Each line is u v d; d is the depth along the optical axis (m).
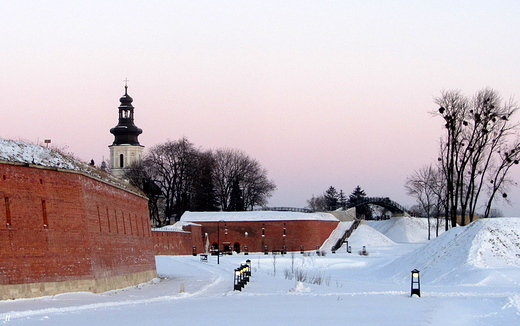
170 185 135.62
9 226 42.62
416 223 150.38
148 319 34.06
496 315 36.34
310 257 98.69
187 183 136.38
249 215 133.12
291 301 43.31
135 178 133.25
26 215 43.94
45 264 44.91
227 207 151.38
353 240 131.50
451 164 78.81
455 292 49.28
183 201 138.38
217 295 49.25
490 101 77.25
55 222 46.25
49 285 44.97
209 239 131.88
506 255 62.84
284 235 130.38
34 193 44.75
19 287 42.69
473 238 65.44
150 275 66.44
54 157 49.91
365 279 70.56
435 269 64.12
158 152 135.75
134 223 63.81
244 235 131.25
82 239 48.56
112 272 54.28
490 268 60.22
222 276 70.12
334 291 51.06
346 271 80.81
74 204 48.16
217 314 36.19
